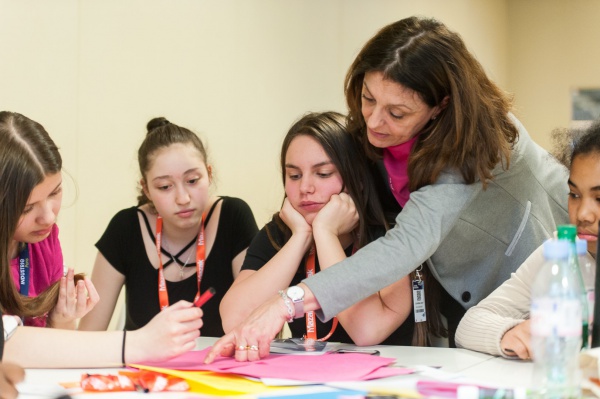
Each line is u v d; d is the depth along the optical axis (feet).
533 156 6.83
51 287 6.36
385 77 5.83
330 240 6.65
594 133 5.43
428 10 15.53
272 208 13.17
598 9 17.12
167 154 8.21
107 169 11.25
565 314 4.02
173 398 4.33
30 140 5.99
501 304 6.04
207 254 8.64
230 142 12.51
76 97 10.87
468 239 6.65
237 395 4.33
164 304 8.51
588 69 17.21
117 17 11.22
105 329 8.70
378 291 6.14
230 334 5.47
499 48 17.52
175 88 11.87
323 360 5.29
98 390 4.50
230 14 12.46
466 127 5.87
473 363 5.38
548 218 7.15
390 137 6.17
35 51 10.43
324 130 6.94
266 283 6.69
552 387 4.00
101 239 8.84
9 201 5.79
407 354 5.80
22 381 4.70
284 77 13.23
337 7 13.96
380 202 7.10
